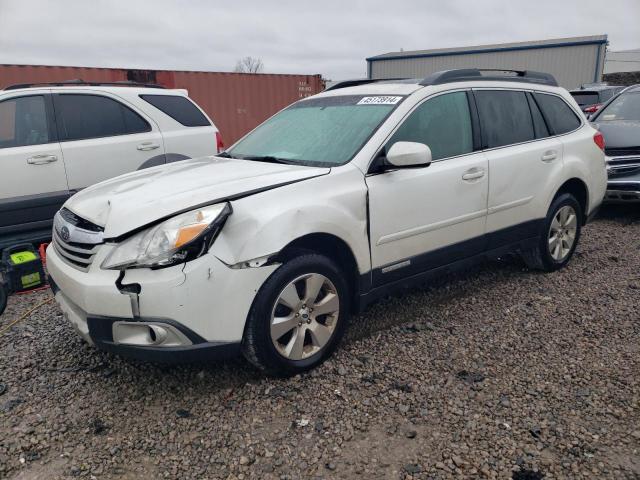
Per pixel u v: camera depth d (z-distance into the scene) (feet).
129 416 9.80
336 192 11.01
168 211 9.53
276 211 10.08
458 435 9.05
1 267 15.79
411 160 11.27
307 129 13.48
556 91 16.93
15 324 13.80
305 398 10.18
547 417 9.45
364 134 12.22
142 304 9.21
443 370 11.12
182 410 9.87
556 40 103.09
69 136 19.20
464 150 13.65
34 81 37.70
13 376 11.25
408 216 12.26
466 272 17.11
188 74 43.27
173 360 9.46
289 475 8.23
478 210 13.82
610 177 23.57
